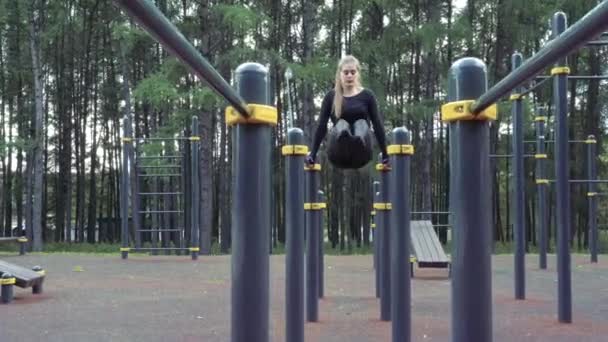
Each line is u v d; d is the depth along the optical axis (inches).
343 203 1033.5
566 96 243.6
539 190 485.4
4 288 298.0
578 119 970.1
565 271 242.2
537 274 436.1
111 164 1215.6
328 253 917.2
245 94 82.0
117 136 1187.3
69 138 1117.1
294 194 175.2
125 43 769.6
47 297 315.9
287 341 174.4
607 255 662.5
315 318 242.8
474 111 76.3
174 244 924.6
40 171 873.5
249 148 82.6
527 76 58.7
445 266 412.5
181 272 440.1
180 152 783.7
